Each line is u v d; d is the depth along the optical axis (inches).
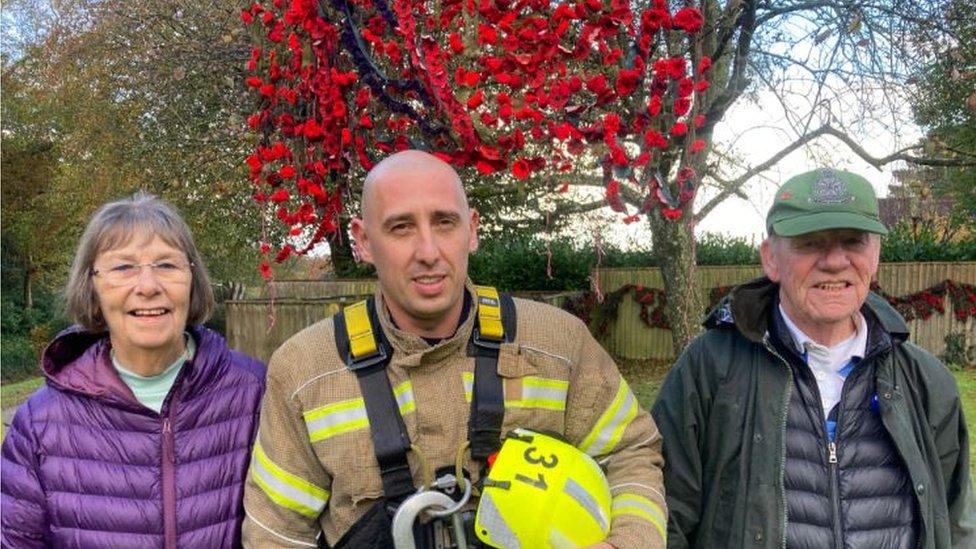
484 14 76.7
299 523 65.9
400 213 61.3
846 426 73.8
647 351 498.0
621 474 69.4
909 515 72.7
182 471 71.3
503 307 68.1
